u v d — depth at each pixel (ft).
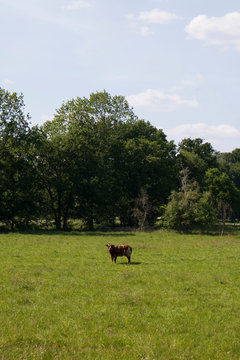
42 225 189.06
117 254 73.56
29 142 161.99
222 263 74.59
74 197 183.21
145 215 172.76
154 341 31.37
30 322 35.01
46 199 188.34
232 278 59.36
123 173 200.13
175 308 41.75
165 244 109.50
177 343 31.01
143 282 54.70
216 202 164.66
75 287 50.37
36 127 166.40
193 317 38.52
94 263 71.77
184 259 79.46
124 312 39.34
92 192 176.65
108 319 36.88
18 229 172.65
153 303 43.57
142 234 148.25
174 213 160.45
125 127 214.07
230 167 345.92
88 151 178.81
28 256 78.48
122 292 47.78
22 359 26.99
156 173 206.08
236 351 30.07
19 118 163.73
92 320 36.50
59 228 181.88
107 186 188.96
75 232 156.56
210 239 131.75
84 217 183.62
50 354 28.09
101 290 49.03
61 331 33.06
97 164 181.47
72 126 185.37
